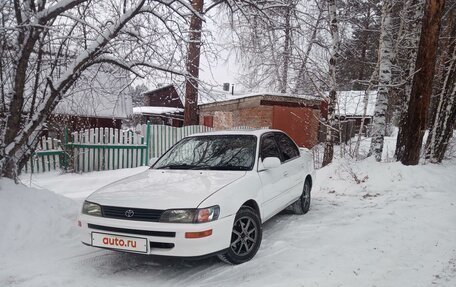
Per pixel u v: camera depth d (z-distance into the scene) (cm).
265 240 484
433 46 885
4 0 458
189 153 520
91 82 623
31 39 470
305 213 632
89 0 529
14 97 479
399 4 1212
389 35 1131
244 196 407
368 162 940
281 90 1584
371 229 513
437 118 1049
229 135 532
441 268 373
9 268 369
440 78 1198
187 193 377
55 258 410
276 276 362
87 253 433
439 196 708
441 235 484
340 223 554
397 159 1040
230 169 464
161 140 1230
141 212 361
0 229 420
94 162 1042
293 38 1114
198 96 643
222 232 365
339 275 360
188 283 356
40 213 468
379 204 675
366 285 337
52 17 463
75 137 997
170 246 352
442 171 882
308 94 1330
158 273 383
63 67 559
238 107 1831
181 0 524
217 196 374
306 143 1673
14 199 460
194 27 641
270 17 779
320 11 1240
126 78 637
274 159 466
